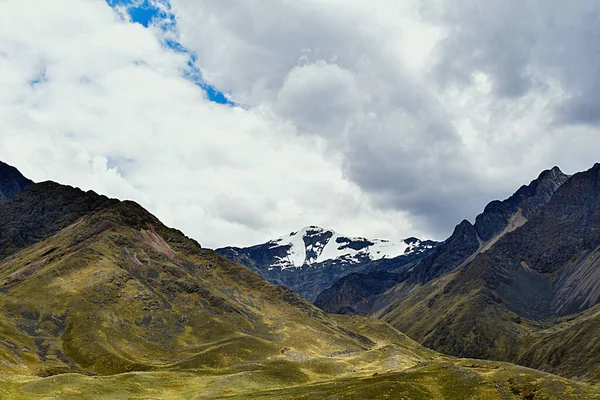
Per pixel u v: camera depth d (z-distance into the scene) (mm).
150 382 139000
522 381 115312
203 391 135750
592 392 105688
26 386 116812
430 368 138250
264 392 131250
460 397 109875
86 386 121188
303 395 117938
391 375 135125
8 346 179000
